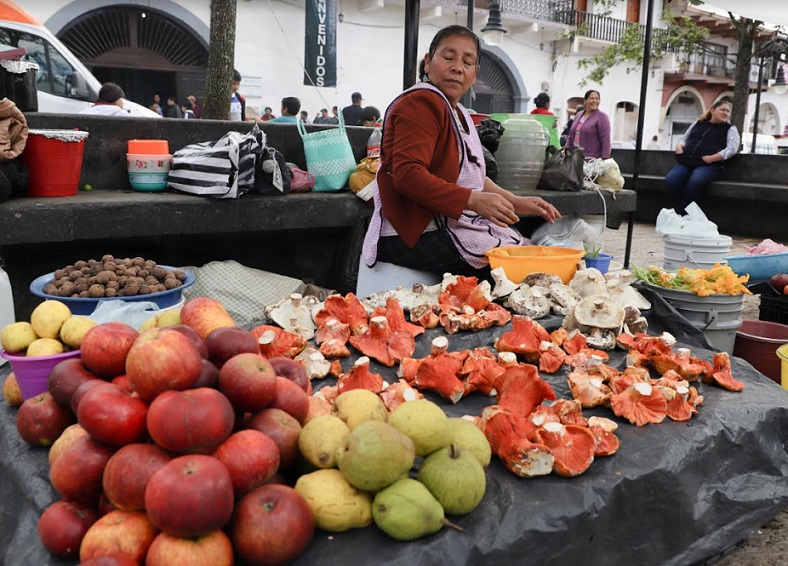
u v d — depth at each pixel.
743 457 2.07
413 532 1.39
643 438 1.90
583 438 1.74
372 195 4.38
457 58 3.02
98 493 1.42
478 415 2.01
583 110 8.72
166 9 13.83
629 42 17.33
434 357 2.21
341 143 4.51
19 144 3.42
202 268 3.92
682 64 20.22
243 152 3.97
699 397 2.12
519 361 2.45
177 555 1.24
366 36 16.20
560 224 4.91
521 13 18.98
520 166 4.91
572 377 2.18
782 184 9.10
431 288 2.91
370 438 1.41
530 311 2.77
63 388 1.60
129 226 3.63
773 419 2.16
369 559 1.37
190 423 1.30
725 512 1.98
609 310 2.58
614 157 11.69
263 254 4.75
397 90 16.98
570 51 19.66
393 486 1.43
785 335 3.79
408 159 2.87
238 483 1.34
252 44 14.48
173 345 1.40
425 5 16.50
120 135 4.28
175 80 14.70
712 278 3.62
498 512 1.55
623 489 1.69
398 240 3.25
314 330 2.58
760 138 16.41
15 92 4.27
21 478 1.67
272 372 1.52
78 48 13.52
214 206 3.89
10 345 2.05
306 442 1.51
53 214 3.39
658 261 7.09
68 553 1.38
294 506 1.34
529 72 19.77
